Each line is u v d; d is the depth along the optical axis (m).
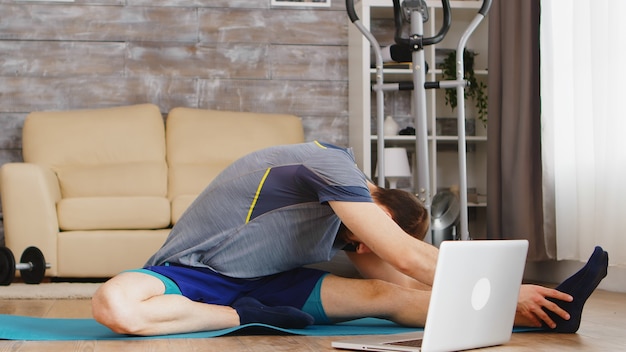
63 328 2.18
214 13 5.40
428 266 1.79
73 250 4.25
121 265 4.27
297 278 2.16
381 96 3.70
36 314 2.71
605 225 3.50
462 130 3.66
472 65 5.24
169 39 5.36
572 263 4.08
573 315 1.97
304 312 2.07
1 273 4.00
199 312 1.99
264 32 5.44
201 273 2.07
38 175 4.28
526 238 4.30
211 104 5.38
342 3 5.50
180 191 4.74
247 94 5.41
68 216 4.31
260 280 2.15
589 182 3.74
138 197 4.39
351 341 1.78
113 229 4.38
